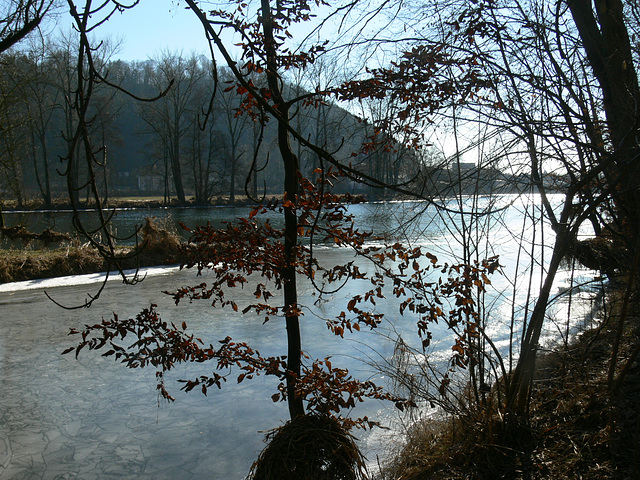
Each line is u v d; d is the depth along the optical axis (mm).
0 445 4234
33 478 3725
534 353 3484
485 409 3580
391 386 4980
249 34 2707
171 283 11211
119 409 4922
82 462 3939
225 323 7773
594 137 3510
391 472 3506
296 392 2961
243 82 1790
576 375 4027
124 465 3898
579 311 7105
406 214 3416
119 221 26516
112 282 11375
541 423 3631
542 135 3176
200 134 43031
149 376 5801
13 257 12062
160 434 4395
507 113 3336
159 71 41781
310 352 6191
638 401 3455
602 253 5086
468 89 3086
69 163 1812
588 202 3023
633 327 4754
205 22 1865
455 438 3613
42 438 4348
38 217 28375
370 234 2906
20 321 8102
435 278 9688
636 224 3904
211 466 3859
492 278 10078
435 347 6266
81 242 14664
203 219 28203
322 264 13102
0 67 13055
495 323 7012
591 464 3012
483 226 3615
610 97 4145
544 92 3633
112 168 54094
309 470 2652
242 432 4434
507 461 3244
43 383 5582
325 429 2812
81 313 8555
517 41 3561
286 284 2996
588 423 3426
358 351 6191
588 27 4383
